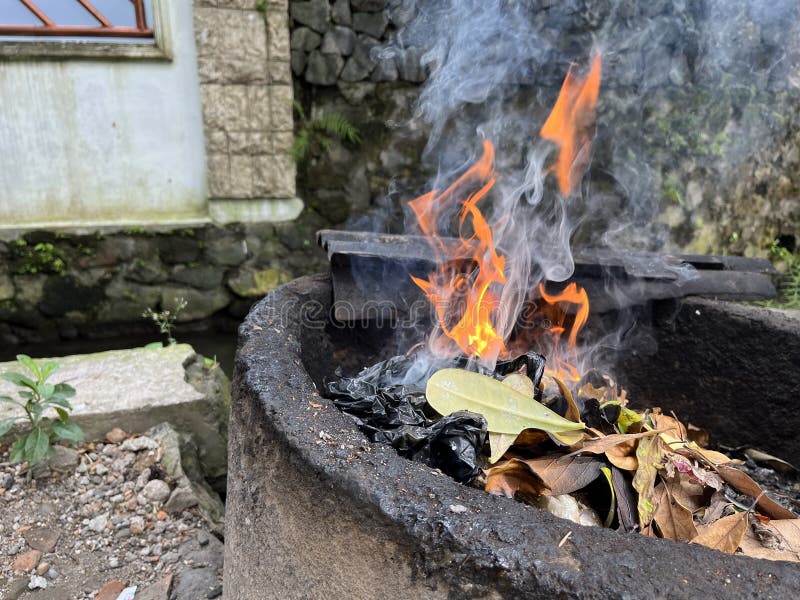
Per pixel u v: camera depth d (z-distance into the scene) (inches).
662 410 66.0
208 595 54.9
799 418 55.6
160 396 75.1
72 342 130.0
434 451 37.8
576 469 38.7
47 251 123.2
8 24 114.3
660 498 38.7
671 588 24.7
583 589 24.9
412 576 28.0
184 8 118.8
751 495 41.9
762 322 57.8
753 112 144.5
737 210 151.9
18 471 66.7
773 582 25.1
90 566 57.8
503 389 43.7
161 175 127.6
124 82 120.6
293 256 136.3
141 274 129.3
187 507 65.2
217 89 122.1
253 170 128.6
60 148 121.2
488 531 27.3
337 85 128.8
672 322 64.5
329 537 30.8
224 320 137.4
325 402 37.6
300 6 122.2
